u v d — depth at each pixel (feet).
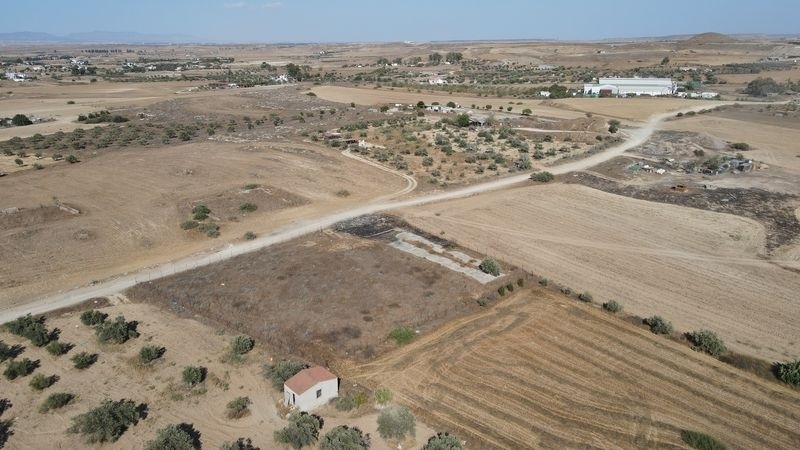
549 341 123.34
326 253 164.96
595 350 120.37
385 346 119.55
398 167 265.34
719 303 141.79
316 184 234.58
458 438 93.09
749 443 94.63
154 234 179.32
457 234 183.83
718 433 96.68
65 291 142.51
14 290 141.79
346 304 135.13
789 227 193.47
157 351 115.03
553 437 94.32
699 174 259.39
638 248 175.42
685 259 167.63
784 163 281.95
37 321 127.85
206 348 118.83
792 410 103.04
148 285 145.07
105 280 148.87
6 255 159.94
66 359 114.42
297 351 117.29
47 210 191.31
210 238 177.99
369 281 146.72
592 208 211.20
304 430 91.35
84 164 258.98
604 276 156.25
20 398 102.47
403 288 143.74
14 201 200.54
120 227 183.11
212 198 208.74
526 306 138.92
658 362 116.57
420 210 206.59
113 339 119.75
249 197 210.59
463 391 105.50
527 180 246.27
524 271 157.17
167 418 97.81
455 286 146.20
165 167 250.98
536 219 199.11
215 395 104.17
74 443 91.76
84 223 183.83
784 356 119.65
